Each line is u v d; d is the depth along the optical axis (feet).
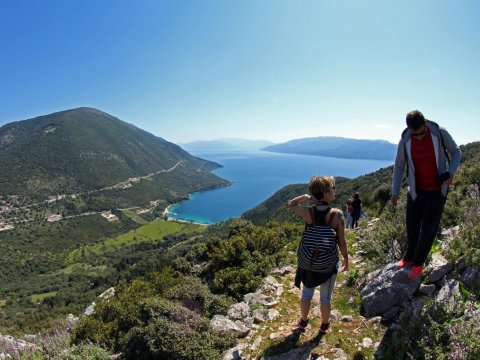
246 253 34.24
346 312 16.52
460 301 12.39
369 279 18.10
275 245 36.94
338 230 13.28
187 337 16.65
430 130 13.21
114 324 23.25
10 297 350.43
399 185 14.61
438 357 10.51
